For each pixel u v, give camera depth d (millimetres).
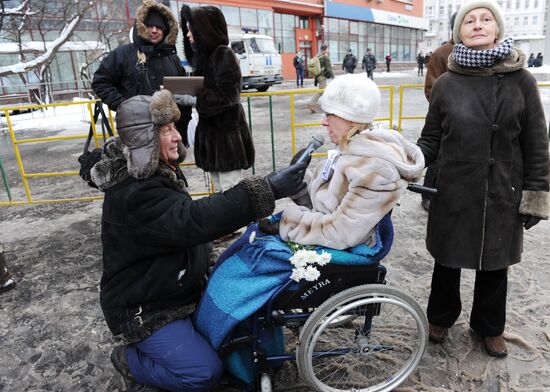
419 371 2188
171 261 1771
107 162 1705
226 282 1814
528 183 1949
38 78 15945
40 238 4105
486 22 1867
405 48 41625
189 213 1638
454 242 2055
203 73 3031
